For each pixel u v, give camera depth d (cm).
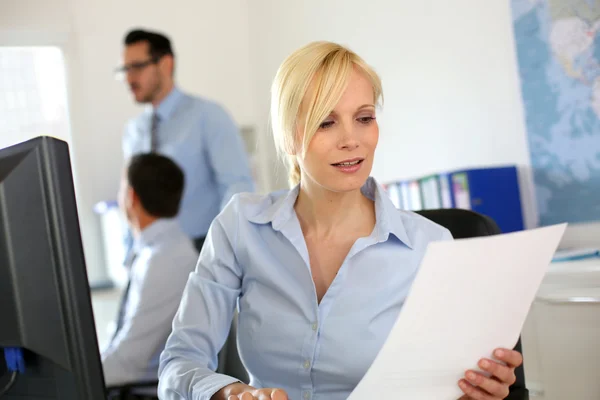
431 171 352
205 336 137
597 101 272
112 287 453
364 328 131
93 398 91
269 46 468
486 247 99
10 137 455
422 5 346
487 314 106
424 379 108
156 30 470
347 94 126
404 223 141
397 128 373
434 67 342
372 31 381
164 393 130
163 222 247
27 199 89
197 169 365
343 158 127
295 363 133
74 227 90
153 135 371
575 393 217
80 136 459
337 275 132
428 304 99
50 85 458
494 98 312
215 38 484
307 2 427
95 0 458
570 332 216
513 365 112
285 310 135
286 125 131
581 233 280
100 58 458
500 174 297
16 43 449
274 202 148
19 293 90
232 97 488
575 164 280
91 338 91
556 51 283
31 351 94
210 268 141
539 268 108
